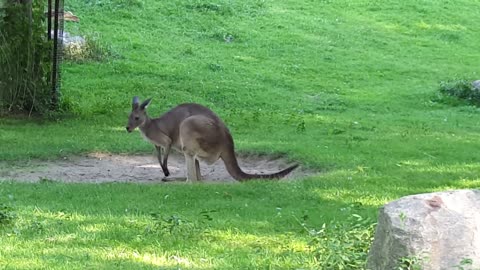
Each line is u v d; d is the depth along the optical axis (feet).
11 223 26.00
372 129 51.67
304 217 27.22
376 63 80.18
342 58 81.05
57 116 53.36
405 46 88.48
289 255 23.15
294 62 77.82
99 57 70.90
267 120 54.80
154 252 23.25
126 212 28.45
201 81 67.41
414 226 18.11
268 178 35.35
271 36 85.56
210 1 92.63
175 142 37.86
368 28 92.89
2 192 31.73
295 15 93.71
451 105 65.05
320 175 36.32
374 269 19.03
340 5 99.50
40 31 53.67
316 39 86.74
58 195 31.45
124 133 48.52
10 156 40.93
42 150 42.42
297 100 64.34
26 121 51.62
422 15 98.99
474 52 89.30
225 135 36.22
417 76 76.59
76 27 78.89
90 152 43.14
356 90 69.56
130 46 76.18
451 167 38.37
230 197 31.71
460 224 18.19
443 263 17.92
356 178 35.22
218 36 83.41
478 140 46.96
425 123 54.85
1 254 22.54
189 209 29.22
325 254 21.90
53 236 24.79
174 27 84.12
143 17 85.10
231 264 22.17
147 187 33.27
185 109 38.04
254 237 25.22
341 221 26.73
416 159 40.40
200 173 38.99
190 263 22.22
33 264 21.61
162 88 64.39
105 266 21.56
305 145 43.86
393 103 64.69
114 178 38.06
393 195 32.30
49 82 54.39
